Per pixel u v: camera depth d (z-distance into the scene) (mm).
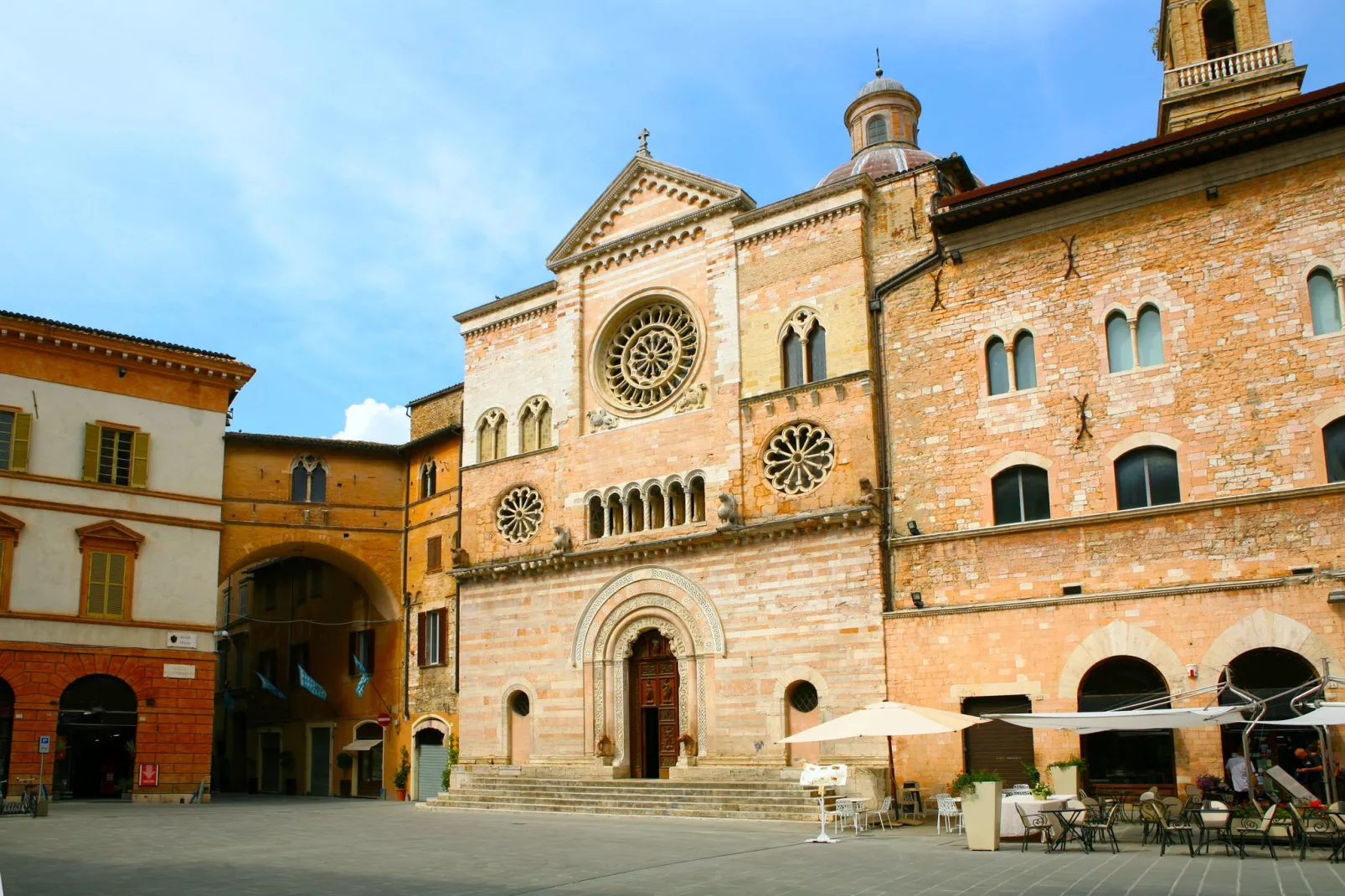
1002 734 36719
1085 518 36344
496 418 54438
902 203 43375
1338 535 32500
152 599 49562
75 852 27219
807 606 41500
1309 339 34156
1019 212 39438
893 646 39062
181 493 51312
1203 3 54719
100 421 49625
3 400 47125
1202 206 36531
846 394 42219
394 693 57875
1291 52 51406
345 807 48156
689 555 45188
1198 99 52438
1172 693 33688
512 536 52250
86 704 47469
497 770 48812
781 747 41188
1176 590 34188
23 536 46531
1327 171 34750
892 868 23391
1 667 45031
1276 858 24141
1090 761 35094
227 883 21188
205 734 50094
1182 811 27688
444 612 55312
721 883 20859
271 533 56406
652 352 49188
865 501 40406
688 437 46562
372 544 58750
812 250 44656
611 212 51969
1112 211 38094
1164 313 36594
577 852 26781
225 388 53844
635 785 43031
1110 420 36875
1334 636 31734
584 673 47594
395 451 59938
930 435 40312
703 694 43812
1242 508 34031
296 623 68562
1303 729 32312
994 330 39688
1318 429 33531
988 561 38094
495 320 55562
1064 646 35844
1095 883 20484
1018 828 29438
